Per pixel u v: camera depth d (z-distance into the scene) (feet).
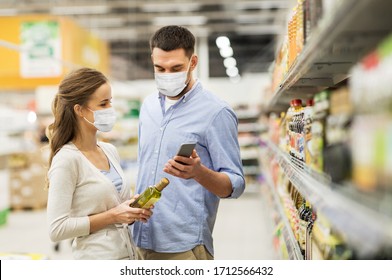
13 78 36.68
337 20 4.54
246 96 56.54
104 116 8.39
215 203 9.50
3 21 35.78
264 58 77.05
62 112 8.29
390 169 3.49
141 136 9.89
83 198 8.15
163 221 9.03
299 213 10.42
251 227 28.94
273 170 19.56
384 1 4.13
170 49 8.89
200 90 9.45
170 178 9.11
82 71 8.44
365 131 4.12
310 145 7.47
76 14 55.06
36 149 39.06
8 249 23.77
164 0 49.73
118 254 8.32
